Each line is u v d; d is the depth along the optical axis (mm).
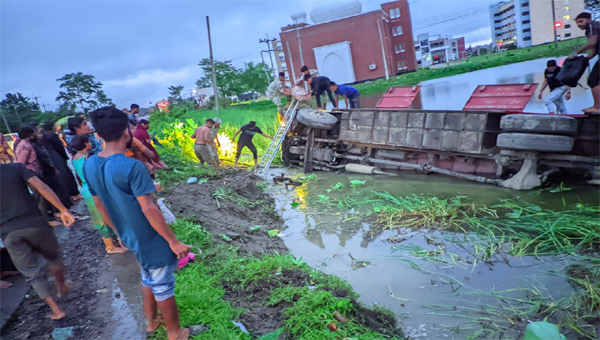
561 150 7121
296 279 4566
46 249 3945
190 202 7965
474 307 4082
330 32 32219
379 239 6145
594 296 3875
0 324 3893
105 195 2764
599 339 3355
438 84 18734
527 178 7602
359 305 4176
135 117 11953
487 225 6102
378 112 10320
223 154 14602
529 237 5508
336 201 8500
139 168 2627
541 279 4434
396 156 10258
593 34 7270
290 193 9703
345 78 32875
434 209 6965
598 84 7086
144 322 3680
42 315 4043
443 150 8930
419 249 5586
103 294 4332
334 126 12008
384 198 8289
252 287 4395
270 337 2926
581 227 5430
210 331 3361
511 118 7621
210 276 4598
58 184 7660
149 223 2781
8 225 3625
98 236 6266
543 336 1785
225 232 6426
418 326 3869
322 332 3408
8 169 3598
